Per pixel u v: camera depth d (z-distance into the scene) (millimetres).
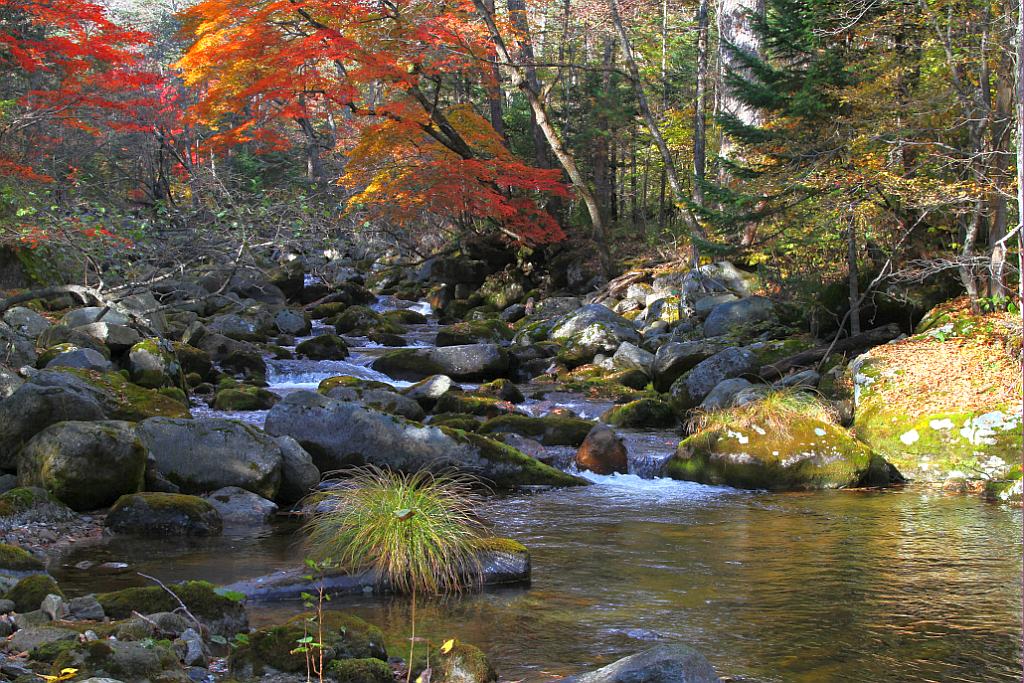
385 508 7512
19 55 20422
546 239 30594
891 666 5566
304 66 25031
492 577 7438
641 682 4344
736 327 19031
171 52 46781
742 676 5379
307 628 5414
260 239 18656
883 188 15289
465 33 25266
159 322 19469
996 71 14977
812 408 13453
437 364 19938
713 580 7562
